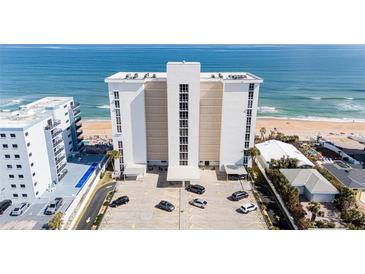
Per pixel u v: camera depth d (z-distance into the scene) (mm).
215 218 56156
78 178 67750
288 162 71250
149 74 75562
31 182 57875
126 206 60281
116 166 72188
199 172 73000
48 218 53594
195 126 67188
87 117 140250
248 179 70750
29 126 56469
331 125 129125
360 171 68375
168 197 63562
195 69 62875
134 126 70062
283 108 155500
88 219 55875
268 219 55406
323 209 57656
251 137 70312
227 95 66938
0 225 51188
